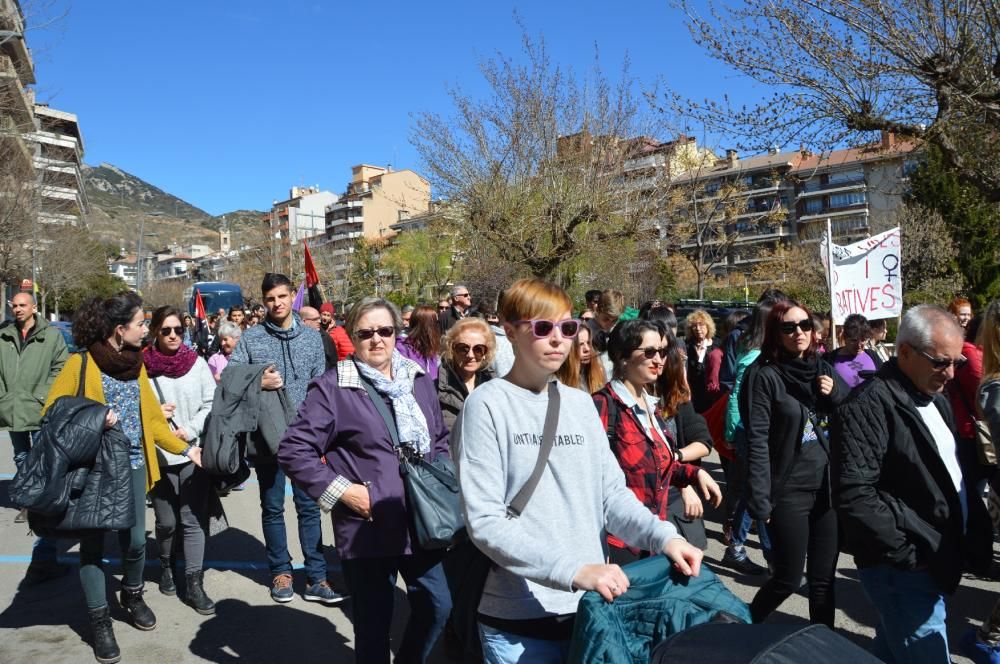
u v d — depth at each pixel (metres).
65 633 4.54
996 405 3.21
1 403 6.41
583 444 2.28
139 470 4.48
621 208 19.05
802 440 3.75
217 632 4.54
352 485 3.10
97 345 4.40
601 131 18.94
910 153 11.62
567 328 2.27
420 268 37.22
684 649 1.69
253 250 68.06
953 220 27.16
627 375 3.58
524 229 18.72
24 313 6.54
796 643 1.66
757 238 73.19
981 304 26.50
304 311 7.07
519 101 18.73
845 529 3.01
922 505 2.90
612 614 1.93
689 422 4.05
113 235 169.88
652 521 2.20
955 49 8.81
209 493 5.14
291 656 4.23
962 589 5.07
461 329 4.56
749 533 6.44
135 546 4.49
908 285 30.38
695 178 24.50
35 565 5.38
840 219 70.06
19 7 13.54
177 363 5.14
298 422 3.17
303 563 5.89
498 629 2.25
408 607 4.93
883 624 3.04
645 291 29.75
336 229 108.56
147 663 4.14
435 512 2.99
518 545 2.04
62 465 3.87
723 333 6.87
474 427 2.22
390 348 3.31
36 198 24.92
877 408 2.94
